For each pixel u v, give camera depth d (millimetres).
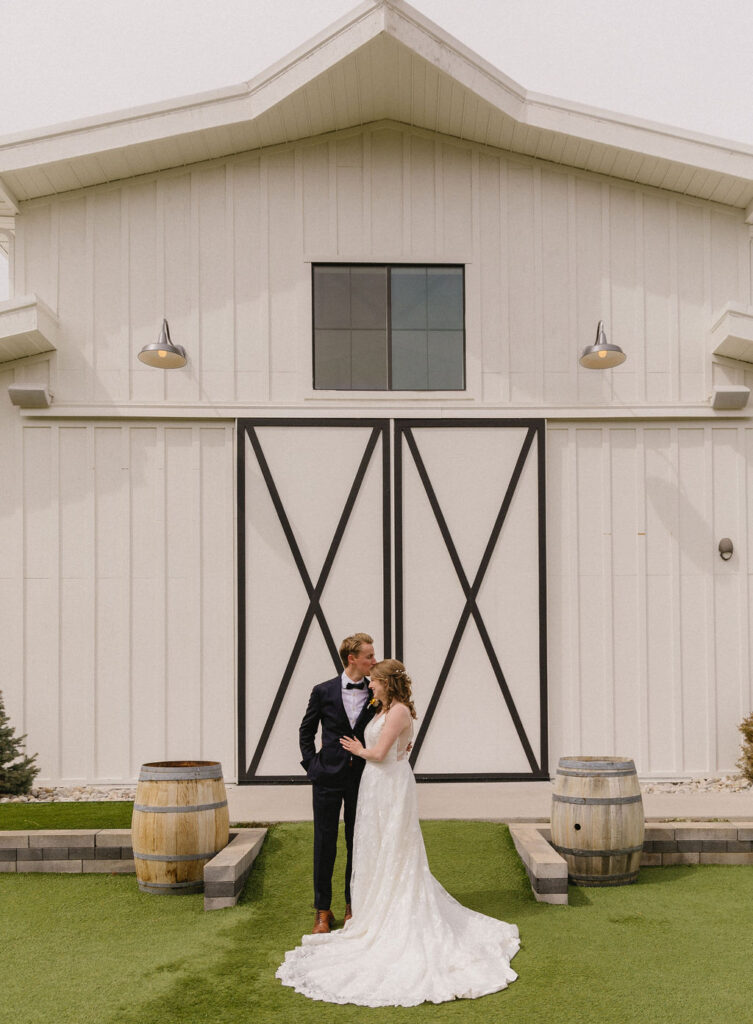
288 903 4879
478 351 8211
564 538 8141
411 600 8016
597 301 8281
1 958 4145
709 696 8047
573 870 5219
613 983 3809
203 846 5145
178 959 4117
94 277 8102
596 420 8250
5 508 7934
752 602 8125
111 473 8023
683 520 8188
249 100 7824
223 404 8086
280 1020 3484
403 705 4344
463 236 8289
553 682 8016
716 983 3799
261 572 7984
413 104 8000
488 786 7699
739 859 5660
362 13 7324
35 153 7660
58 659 7848
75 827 5965
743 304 7898
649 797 7004
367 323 8258
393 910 4129
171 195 8188
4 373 8023
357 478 8086
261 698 7895
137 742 7844
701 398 8242
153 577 7973
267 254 8203
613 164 8172
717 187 8133
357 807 4316
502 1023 3441
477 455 8141
